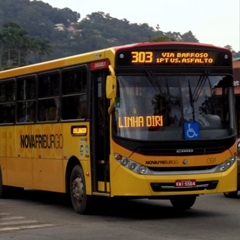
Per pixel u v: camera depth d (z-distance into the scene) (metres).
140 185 14.14
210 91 14.74
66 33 131.00
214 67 14.87
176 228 13.32
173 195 14.30
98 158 15.20
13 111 19.62
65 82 16.59
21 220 15.02
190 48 14.69
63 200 19.66
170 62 14.59
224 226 13.55
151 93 14.42
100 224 14.08
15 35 87.94
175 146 14.30
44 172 17.73
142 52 14.47
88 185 15.34
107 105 14.73
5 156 20.14
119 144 14.27
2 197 20.55
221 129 14.66
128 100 14.34
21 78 19.11
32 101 18.42
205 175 14.38
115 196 14.38
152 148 14.23
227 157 14.67
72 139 16.16
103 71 14.97
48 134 17.44
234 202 18.39
